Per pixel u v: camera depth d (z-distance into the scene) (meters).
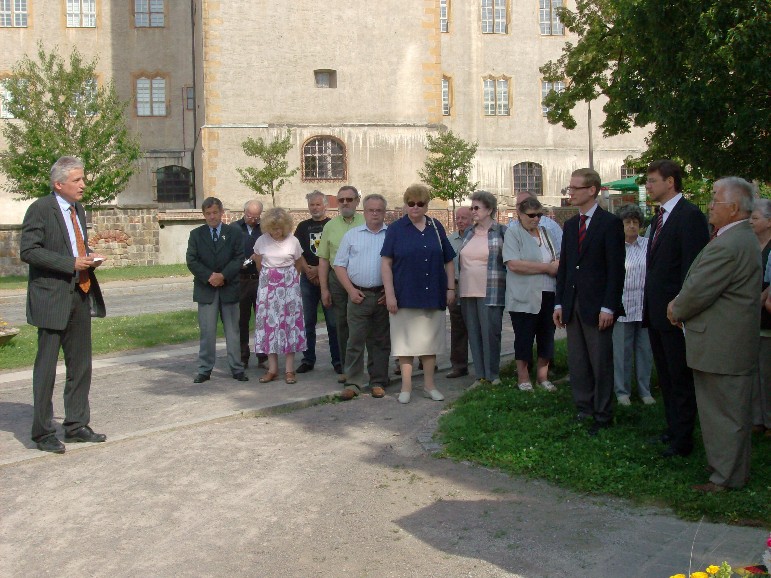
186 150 46.38
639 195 32.88
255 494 6.47
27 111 34.50
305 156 36.72
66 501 6.37
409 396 9.33
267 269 10.26
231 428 8.39
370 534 5.64
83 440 7.85
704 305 5.92
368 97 37.09
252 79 36.19
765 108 13.07
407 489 6.50
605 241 7.66
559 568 5.03
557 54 50.66
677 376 6.80
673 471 6.47
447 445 7.42
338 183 37.00
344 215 10.21
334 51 36.75
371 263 9.49
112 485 6.71
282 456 7.43
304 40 36.53
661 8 13.47
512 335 14.07
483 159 49.66
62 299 7.50
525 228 9.35
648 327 7.05
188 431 8.29
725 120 13.12
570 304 7.84
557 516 5.84
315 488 6.58
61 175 7.52
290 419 8.73
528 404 8.55
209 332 10.61
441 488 6.50
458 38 49.31
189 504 6.27
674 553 5.15
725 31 12.91
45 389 7.55
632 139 51.56
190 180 46.56
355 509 6.11
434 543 5.46
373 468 7.04
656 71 14.32
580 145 51.00
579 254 7.78
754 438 7.44
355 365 9.65
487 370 9.88
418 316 9.23
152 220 33.97
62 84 34.69
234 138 36.06
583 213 7.88
